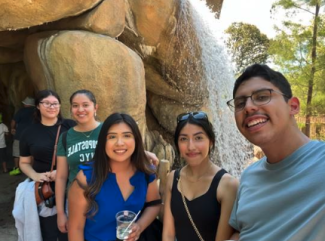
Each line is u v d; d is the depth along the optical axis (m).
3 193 5.61
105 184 1.99
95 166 1.98
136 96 5.00
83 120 2.52
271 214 1.32
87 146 2.51
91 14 4.65
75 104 2.54
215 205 1.88
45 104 2.81
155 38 6.67
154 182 2.20
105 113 4.59
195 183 1.98
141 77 5.16
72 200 1.98
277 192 1.33
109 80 4.58
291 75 12.52
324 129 13.12
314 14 12.30
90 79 4.44
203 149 1.97
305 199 1.22
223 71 9.09
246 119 1.45
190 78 8.25
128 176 2.08
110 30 4.96
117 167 2.03
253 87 1.43
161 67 7.68
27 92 7.25
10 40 5.22
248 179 1.54
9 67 7.43
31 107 4.91
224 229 1.81
